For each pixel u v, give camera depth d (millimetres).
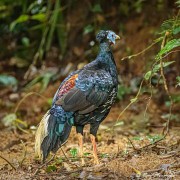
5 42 18859
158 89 14766
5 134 12398
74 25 17516
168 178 7781
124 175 7988
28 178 8172
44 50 18125
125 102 14969
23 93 16484
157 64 10641
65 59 17422
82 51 17297
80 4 17516
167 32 9555
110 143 10711
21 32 18750
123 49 16656
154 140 9805
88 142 11133
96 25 17109
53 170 8523
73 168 8664
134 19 16906
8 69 18125
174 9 14383
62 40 17516
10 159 9773
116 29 17141
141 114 13938
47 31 17062
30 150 10555
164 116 13008
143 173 8055
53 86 16391
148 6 16625
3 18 19031
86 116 8641
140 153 9289
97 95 8602
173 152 9039
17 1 18172
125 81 15984
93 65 8984
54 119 8375
